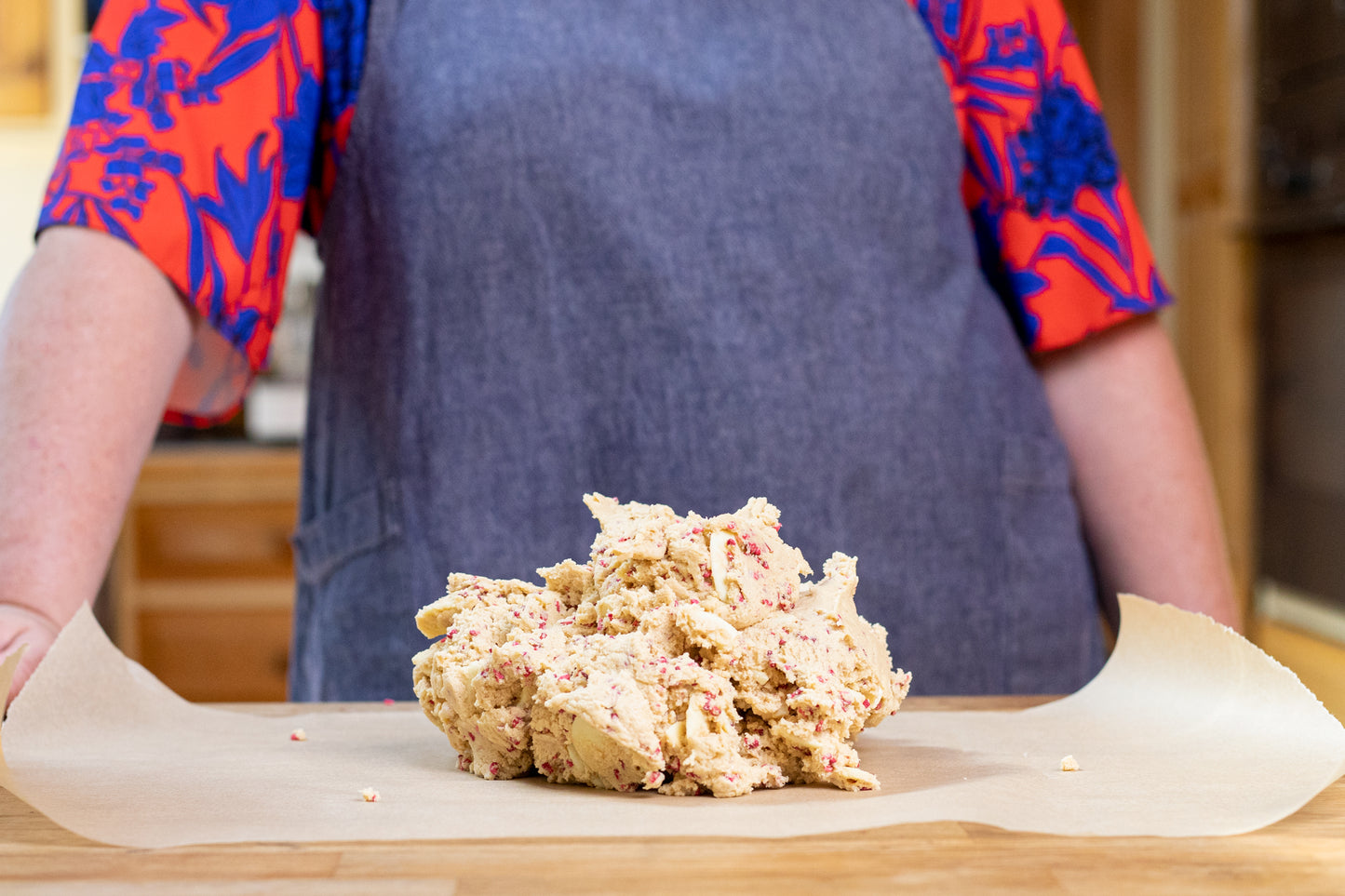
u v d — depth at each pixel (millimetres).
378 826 815
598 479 1203
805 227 1216
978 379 1246
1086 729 977
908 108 1246
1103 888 749
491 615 939
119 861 777
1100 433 1288
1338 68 2219
